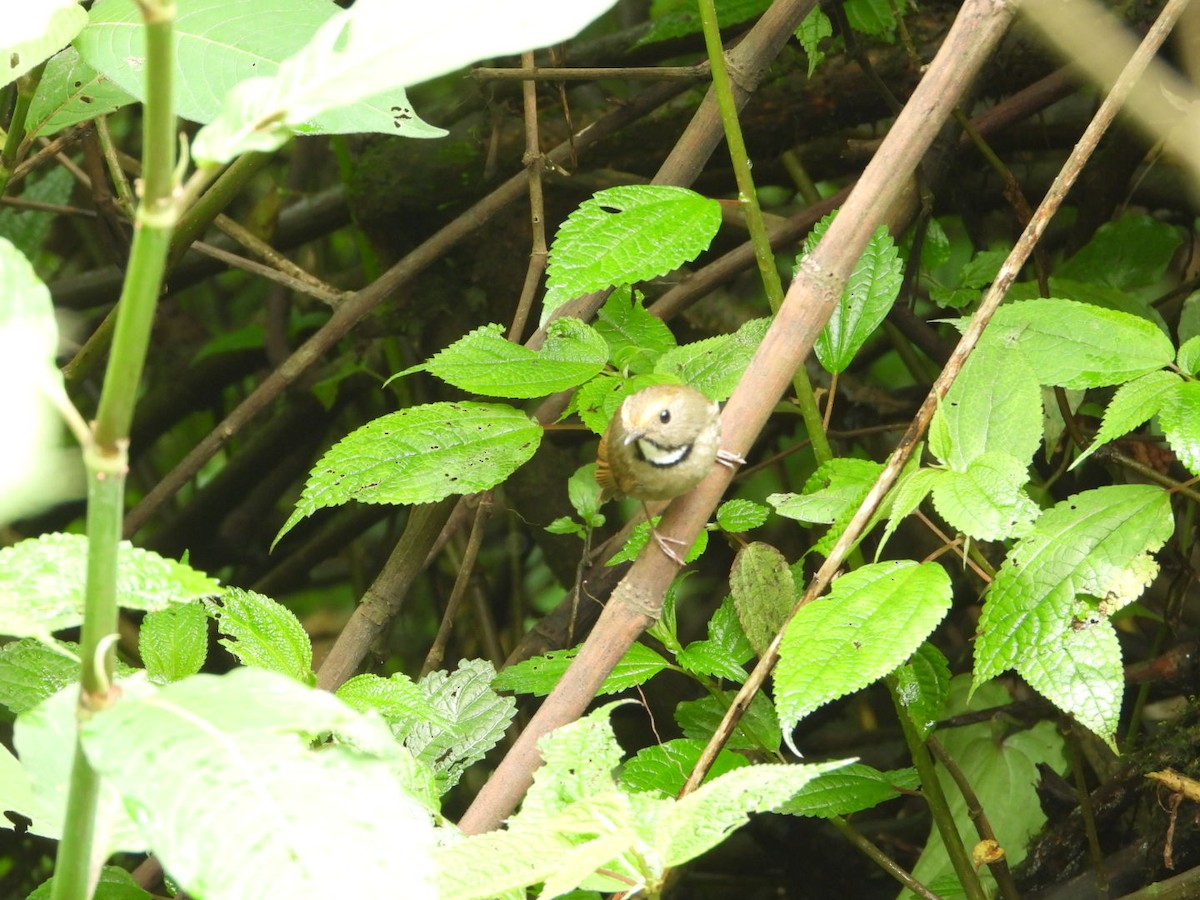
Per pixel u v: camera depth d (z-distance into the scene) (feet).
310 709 5.86
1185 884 8.00
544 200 9.69
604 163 9.67
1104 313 7.79
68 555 6.90
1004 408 7.73
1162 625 8.79
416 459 7.98
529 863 7.11
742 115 9.52
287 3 7.64
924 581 7.53
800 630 7.48
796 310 7.59
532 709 9.42
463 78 9.56
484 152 9.59
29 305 5.53
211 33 7.62
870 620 7.48
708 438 8.04
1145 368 7.73
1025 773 8.63
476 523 8.85
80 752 5.92
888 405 9.55
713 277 9.04
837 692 7.41
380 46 5.41
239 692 5.91
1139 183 9.35
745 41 8.37
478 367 8.09
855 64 9.43
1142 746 8.60
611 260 7.79
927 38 9.46
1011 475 7.56
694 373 8.20
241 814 5.43
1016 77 9.36
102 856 6.55
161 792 5.44
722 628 8.12
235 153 5.21
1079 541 7.63
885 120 9.71
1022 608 7.61
